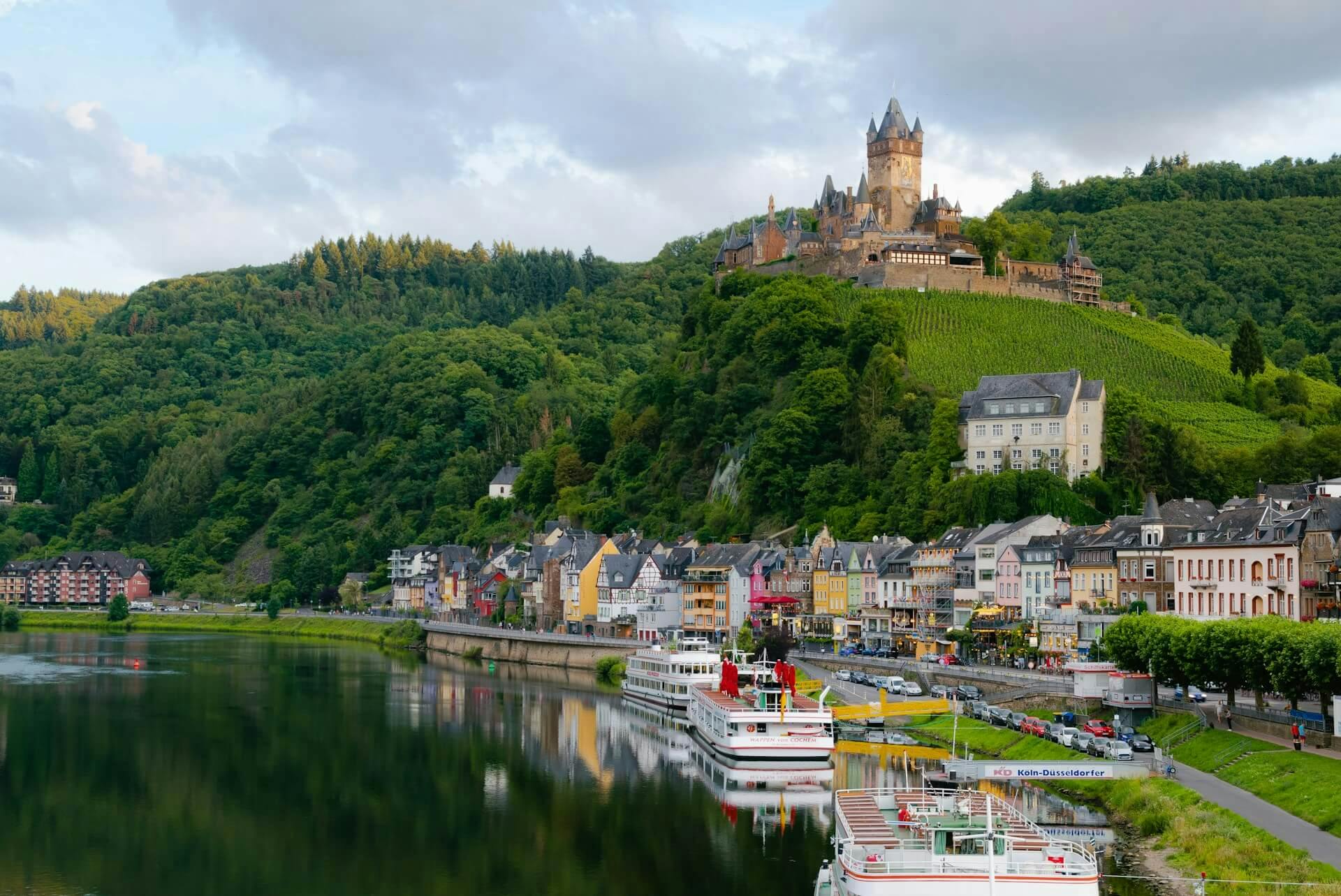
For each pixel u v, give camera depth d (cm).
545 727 18862
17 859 12081
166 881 11462
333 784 14925
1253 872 9831
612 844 12394
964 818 9712
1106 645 16150
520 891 11106
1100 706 16212
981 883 8906
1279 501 19962
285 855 12206
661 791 14538
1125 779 12800
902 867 9000
